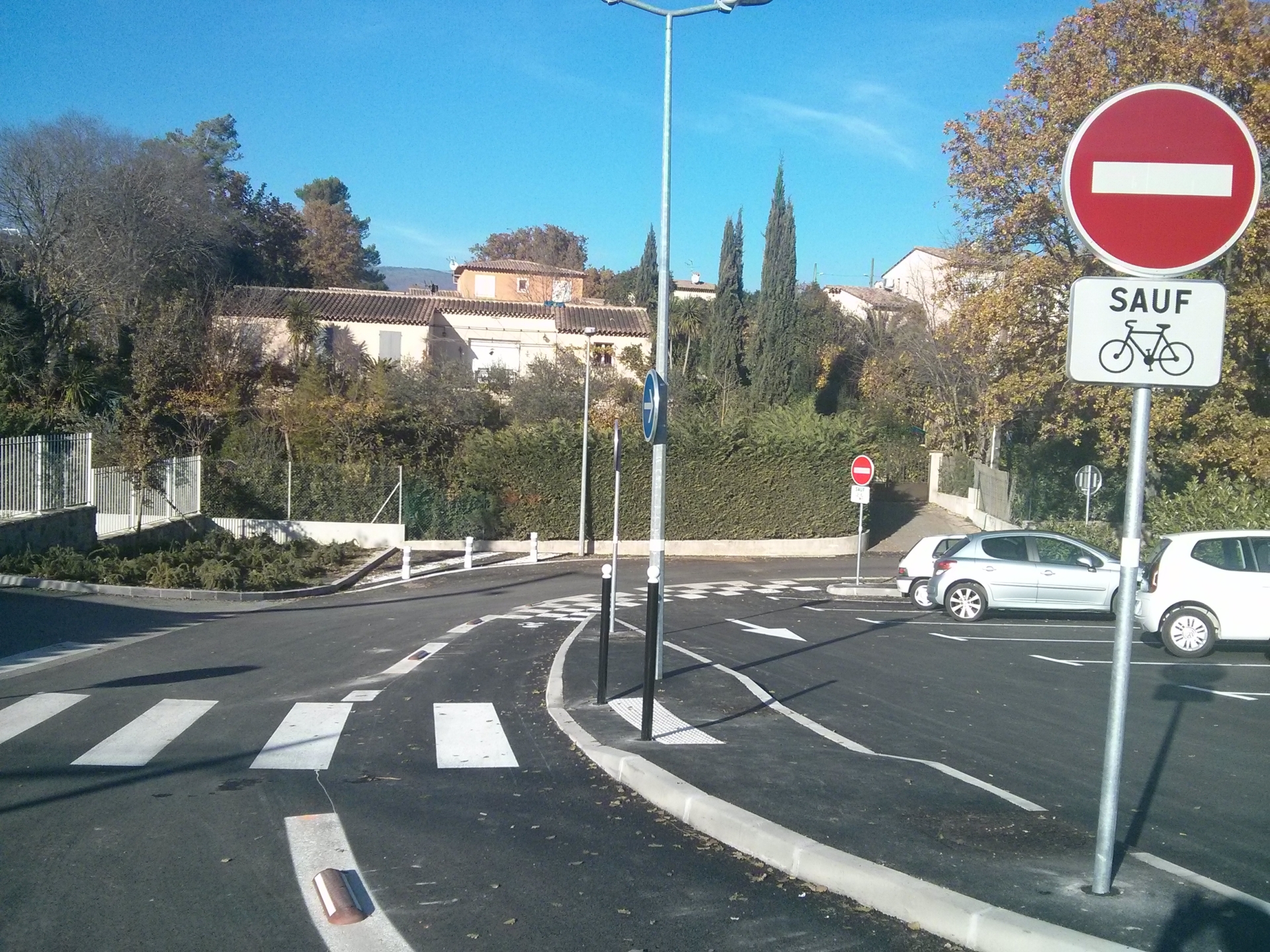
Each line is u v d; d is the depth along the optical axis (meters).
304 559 26.03
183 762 7.93
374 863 5.75
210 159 53.62
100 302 35.69
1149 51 21.48
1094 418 24.30
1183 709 10.80
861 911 5.05
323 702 10.31
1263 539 14.83
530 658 13.24
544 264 76.12
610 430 36.06
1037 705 10.97
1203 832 6.44
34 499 21.78
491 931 4.82
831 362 52.88
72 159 35.88
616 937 4.75
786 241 47.03
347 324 43.91
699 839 6.20
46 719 9.29
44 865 5.69
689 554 35.28
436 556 31.33
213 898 5.23
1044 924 4.52
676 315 51.12
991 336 24.45
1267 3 20.94
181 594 19.81
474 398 39.38
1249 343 21.86
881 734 9.37
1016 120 23.61
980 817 6.41
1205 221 4.68
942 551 20.89
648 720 8.47
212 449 33.94
